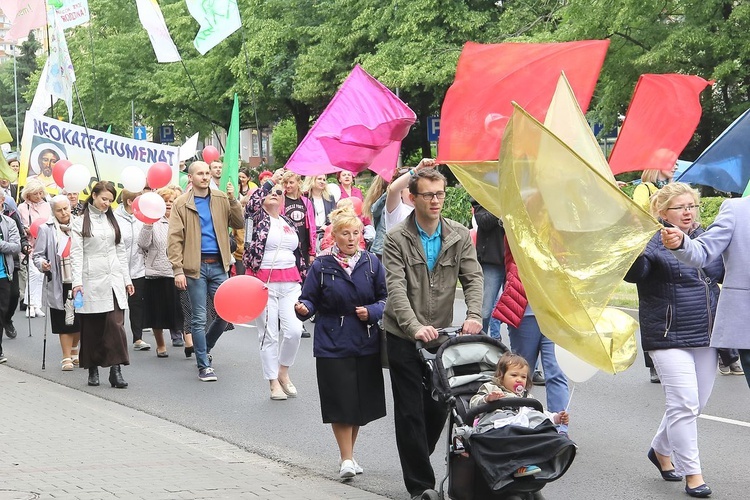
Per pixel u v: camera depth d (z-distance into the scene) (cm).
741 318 809
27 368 1542
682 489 869
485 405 713
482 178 927
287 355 1290
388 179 1391
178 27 5069
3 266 1579
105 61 5378
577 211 696
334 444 1055
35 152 2125
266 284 1212
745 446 1002
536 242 697
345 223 894
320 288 895
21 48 9206
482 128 1136
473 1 3638
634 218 698
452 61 3466
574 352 713
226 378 1437
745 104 2983
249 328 1950
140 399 1300
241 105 4916
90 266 1364
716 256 802
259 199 1279
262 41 4403
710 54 2773
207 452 1017
